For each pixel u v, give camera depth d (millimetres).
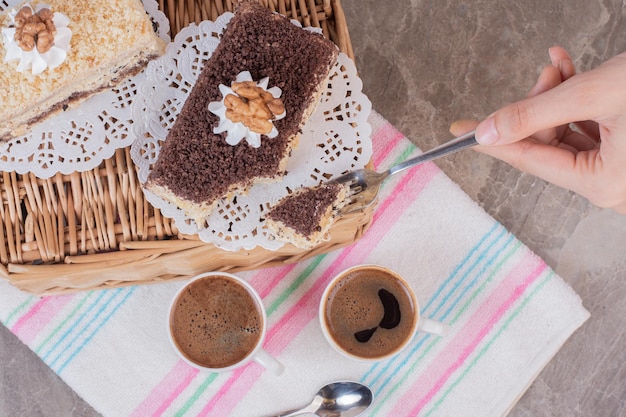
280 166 567
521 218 695
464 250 669
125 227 567
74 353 648
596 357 695
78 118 577
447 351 665
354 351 623
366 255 667
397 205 668
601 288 696
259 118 540
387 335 625
